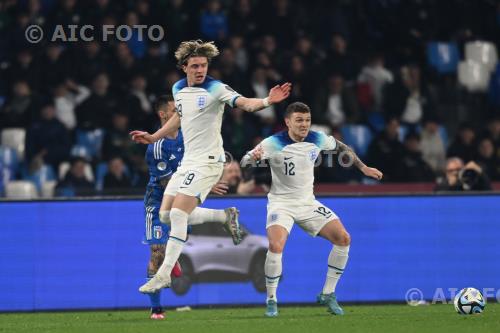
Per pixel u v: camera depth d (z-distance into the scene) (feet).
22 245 90.17
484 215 93.50
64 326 70.85
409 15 152.76
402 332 62.80
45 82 133.49
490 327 65.00
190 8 142.72
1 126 130.93
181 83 71.67
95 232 90.68
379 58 143.43
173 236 70.08
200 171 70.33
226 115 126.00
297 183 74.74
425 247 93.04
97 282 90.48
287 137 74.54
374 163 125.59
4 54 135.54
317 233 75.41
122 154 125.18
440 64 150.71
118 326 69.56
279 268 75.20
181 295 90.84
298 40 141.69
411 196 93.04
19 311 89.81
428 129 136.36
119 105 128.16
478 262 93.40
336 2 152.25
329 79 137.80
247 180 96.63
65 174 117.08
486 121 145.79
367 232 92.63
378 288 92.63
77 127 130.41
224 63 131.44
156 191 76.13
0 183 125.08
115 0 138.31
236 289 91.35
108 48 135.03
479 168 101.24
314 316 75.77
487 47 151.43
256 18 143.74
